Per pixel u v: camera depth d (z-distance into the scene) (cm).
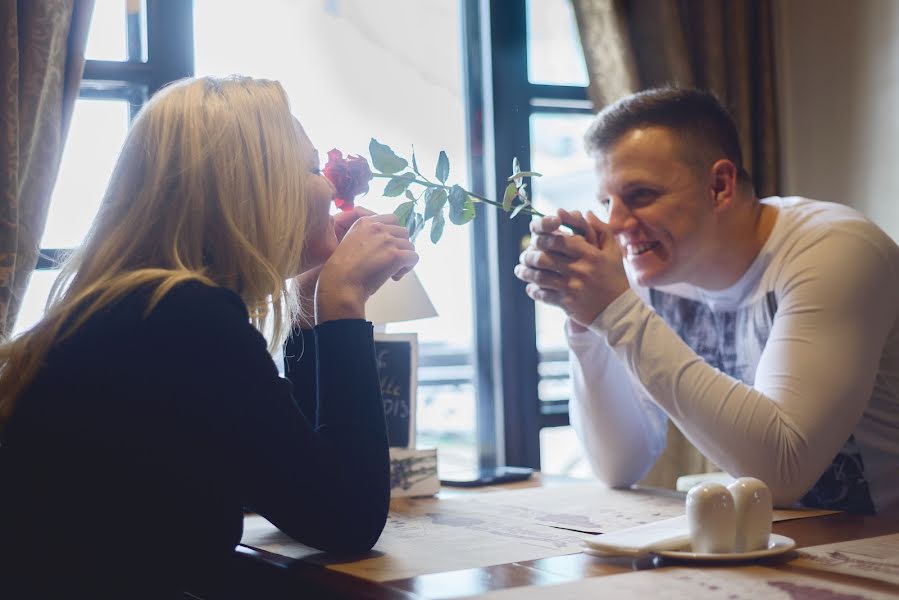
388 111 251
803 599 77
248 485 91
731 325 161
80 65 192
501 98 262
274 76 237
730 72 260
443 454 287
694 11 258
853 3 258
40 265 205
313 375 133
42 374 91
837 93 264
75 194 212
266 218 102
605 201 158
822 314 135
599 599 78
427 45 259
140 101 222
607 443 154
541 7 271
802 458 127
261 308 103
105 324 90
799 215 152
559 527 116
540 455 265
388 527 119
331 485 93
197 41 227
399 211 133
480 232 265
